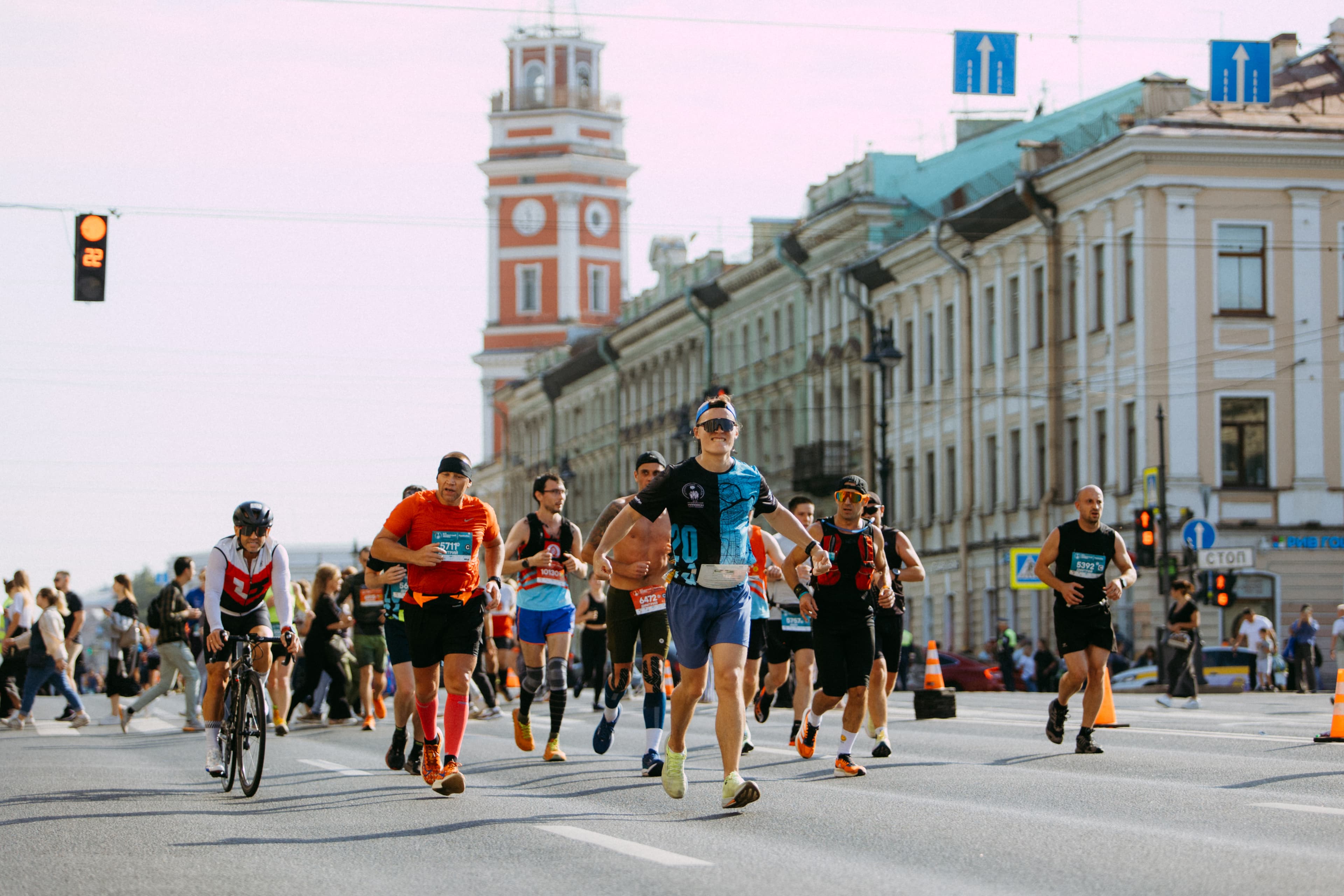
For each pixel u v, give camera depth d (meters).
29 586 61.47
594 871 20.30
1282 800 27.22
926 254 131.38
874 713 36.47
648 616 32.91
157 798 29.45
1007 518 121.38
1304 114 109.88
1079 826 24.08
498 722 55.72
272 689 49.09
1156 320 104.69
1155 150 104.50
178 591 55.72
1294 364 105.38
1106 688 46.62
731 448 25.66
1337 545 104.56
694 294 176.50
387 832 24.12
